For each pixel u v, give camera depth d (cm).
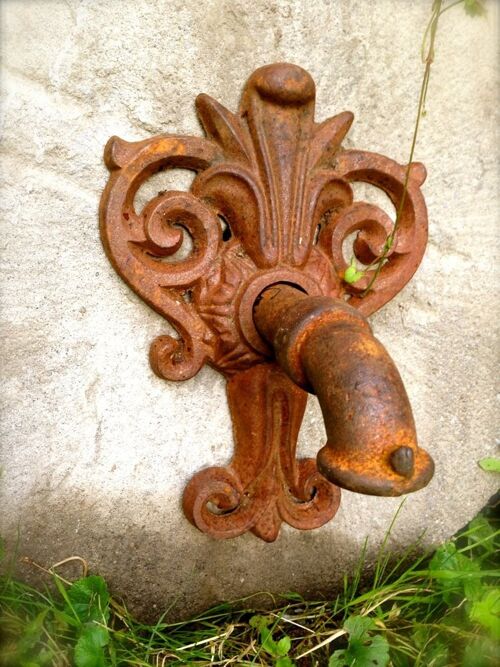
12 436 28
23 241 27
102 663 27
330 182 30
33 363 28
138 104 28
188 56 28
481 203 36
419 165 33
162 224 28
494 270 37
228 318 29
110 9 27
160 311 29
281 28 30
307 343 24
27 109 26
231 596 34
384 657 30
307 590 35
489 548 37
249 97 29
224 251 29
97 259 28
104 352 29
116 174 27
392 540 37
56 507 29
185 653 31
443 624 33
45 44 26
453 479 38
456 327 37
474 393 38
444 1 33
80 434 29
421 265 35
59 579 29
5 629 28
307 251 29
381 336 35
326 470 23
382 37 32
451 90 34
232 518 31
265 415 31
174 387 31
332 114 32
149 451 31
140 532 31
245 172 28
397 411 22
